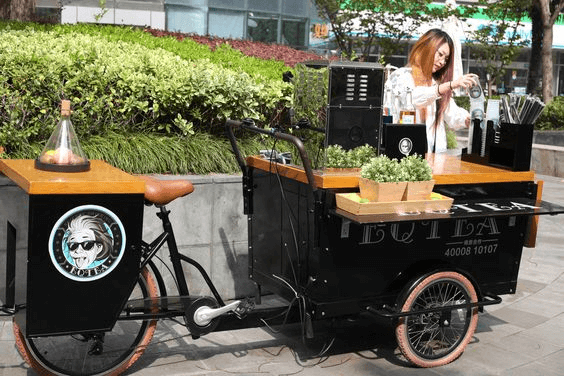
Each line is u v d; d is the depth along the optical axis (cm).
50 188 329
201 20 1544
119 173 364
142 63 577
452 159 485
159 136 557
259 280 455
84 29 842
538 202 431
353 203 371
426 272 407
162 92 541
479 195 427
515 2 1753
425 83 513
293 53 1070
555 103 1678
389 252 403
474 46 1906
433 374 406
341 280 395
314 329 469
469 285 419
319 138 396
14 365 395
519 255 443
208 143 555
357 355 431
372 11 1584
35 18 973
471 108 479
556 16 1759
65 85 520
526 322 496
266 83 628
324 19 1630
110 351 395
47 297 341
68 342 420
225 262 521
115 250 349
